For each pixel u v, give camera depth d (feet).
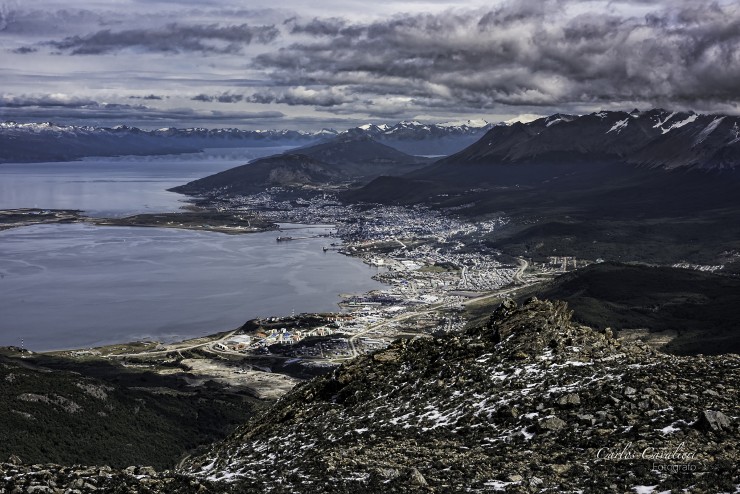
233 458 186.09
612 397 164.55
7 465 132.77
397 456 152.15
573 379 182.19
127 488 125.39
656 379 172.14
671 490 121.08
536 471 136.67
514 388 185.88
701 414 148.87
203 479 140.87
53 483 122.93
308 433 192.54
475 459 146.61
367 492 128.47
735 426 146.92
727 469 126.62
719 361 187.73
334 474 142.31
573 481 130.62
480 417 172.24
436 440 162.91
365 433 177.78
